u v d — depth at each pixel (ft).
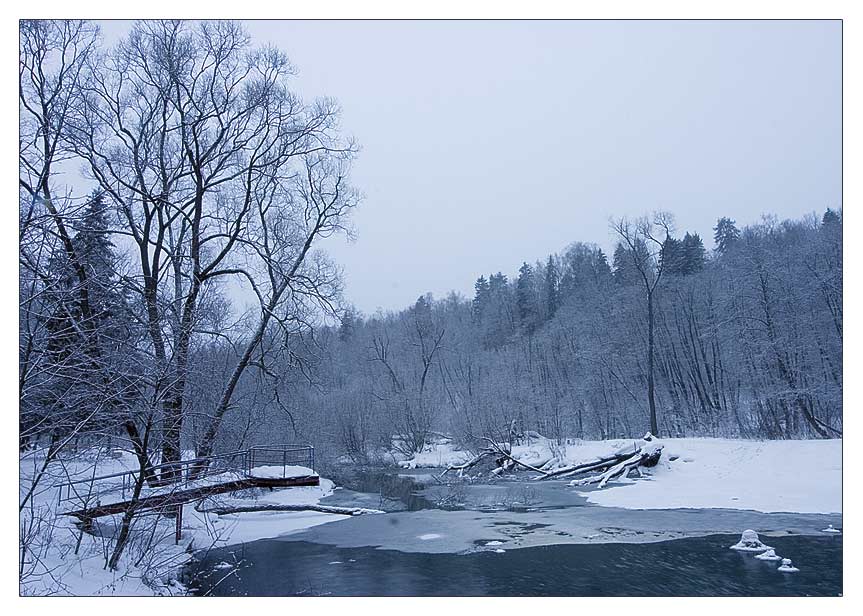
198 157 88.63
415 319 227.61
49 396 39.32
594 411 186.09
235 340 89.20
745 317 139.95
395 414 169.68
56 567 39.52
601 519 72.13
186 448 76.48
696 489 88.22
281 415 130.52
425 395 185.57
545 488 104.22
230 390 84.94
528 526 69.05
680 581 44.27
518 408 157.38
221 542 63.93
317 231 99.25
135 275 54.80
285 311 93.61
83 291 44.37
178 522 60.95
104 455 46.57
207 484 67.56
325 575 49.37
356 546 61.05
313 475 95.76
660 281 193.67
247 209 92.38
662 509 77.30
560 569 48.85
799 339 129.08
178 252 84.43
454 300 313.53
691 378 182.29
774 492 80.89
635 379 191.01
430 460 156.04
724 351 162.20
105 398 39.78
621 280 225.35
